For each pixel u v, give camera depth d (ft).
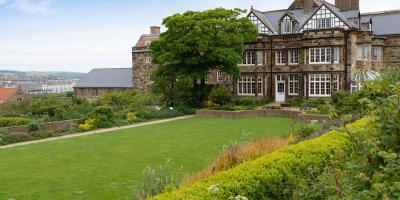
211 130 84.12
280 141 44.29
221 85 146.41
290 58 139.95
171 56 124.98
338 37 124.98
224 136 74.59
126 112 108.99
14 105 103.19
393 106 16.31
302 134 51.08
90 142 71.51
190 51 125.59
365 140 16.16
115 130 88.94
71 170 48.96
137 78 196.03
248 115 113.19
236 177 23.58
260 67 145.38
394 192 13.58
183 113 122.72
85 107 110.73
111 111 99.66
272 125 90.48
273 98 144.46
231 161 34.68
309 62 130.82
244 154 36.47
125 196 37.35
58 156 58.39
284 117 109.60
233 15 132.16
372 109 18.07
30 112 103.45
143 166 50.29
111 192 38.88
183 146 64.28
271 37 142.51
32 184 42.73
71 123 92.73
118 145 67.15
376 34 142.72
